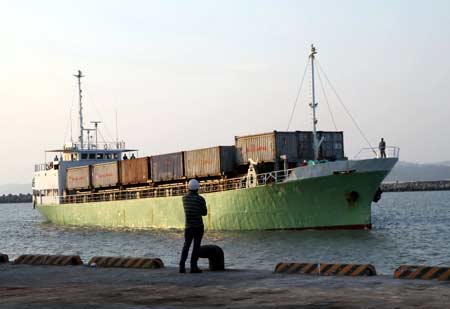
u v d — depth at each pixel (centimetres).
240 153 4956
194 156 5247
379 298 1020
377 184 4288
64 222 7362
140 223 5953
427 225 5600
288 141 4712
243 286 1229
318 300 1028
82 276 1477
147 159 5828
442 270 1231
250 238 4216
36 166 8056
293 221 4472
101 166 6500
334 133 4997
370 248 3578
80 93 7531
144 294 1161
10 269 1689
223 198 4812
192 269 1496
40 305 1060
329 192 4300
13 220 10375
